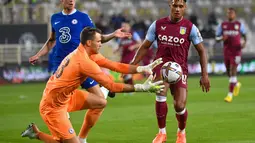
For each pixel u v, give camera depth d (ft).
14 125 94.32
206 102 122.52
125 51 142.00
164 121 72.74
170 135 81.20
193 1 254.27
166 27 71.26
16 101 131.44
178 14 70.18
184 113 71.41
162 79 69.51
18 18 198.39
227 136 79.46
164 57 71.46
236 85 131.75
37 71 189.06
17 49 191.11
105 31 205.36
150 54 175.83
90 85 70.28
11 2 203.51
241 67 206.59
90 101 62.64
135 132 84.23
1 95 146.72
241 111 105.40
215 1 256.52
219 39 129.39
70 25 74.33
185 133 79.30
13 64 187.73
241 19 254.27
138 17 240.53
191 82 177.68
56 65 75.41
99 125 91.20
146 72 57.62
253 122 91.45
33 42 193.06
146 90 56.39
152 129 86.79
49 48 79.15
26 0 209.56
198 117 98.17
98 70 57.47
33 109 116.06
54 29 75.72
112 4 243.60
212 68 205.67
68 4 74.02
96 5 241.55
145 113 105.60
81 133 69.51
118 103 123.85
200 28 223.51
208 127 87.20
